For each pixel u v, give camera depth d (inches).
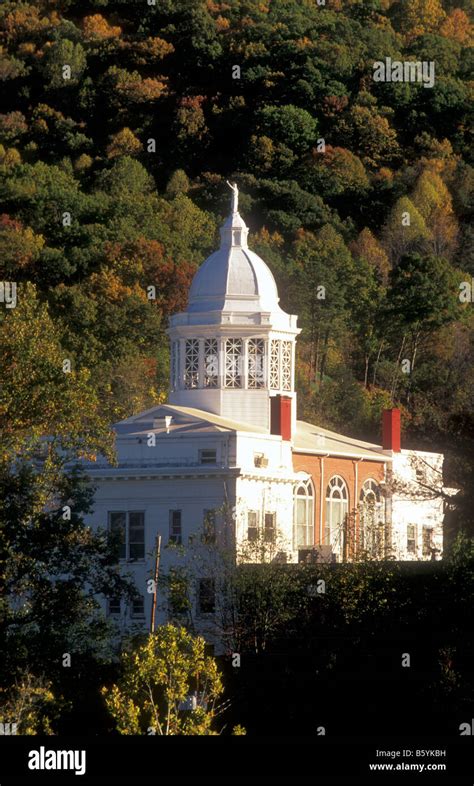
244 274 6958.7
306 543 6643.7
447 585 5418.3
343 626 5511.8
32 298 6117.1
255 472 6254.9
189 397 6860.2
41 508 5329.7
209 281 6973.4
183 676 4222.4
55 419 5693.9
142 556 6294.3
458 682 5255.9
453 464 6545.3
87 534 5334.6
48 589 5206.7
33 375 5669.3
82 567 5334.6
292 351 6983.3
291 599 5615.2
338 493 6835.6
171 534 6254.9
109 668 5147.6
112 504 6378.0
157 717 4158.5
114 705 4084.6
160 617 6122.1
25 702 4581.7
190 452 6314.0
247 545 5861.2
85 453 5679.1
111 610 6215.6
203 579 5821.9
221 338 6820.9
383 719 5324.8
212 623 5787.4
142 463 6373.0
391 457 7111.2
